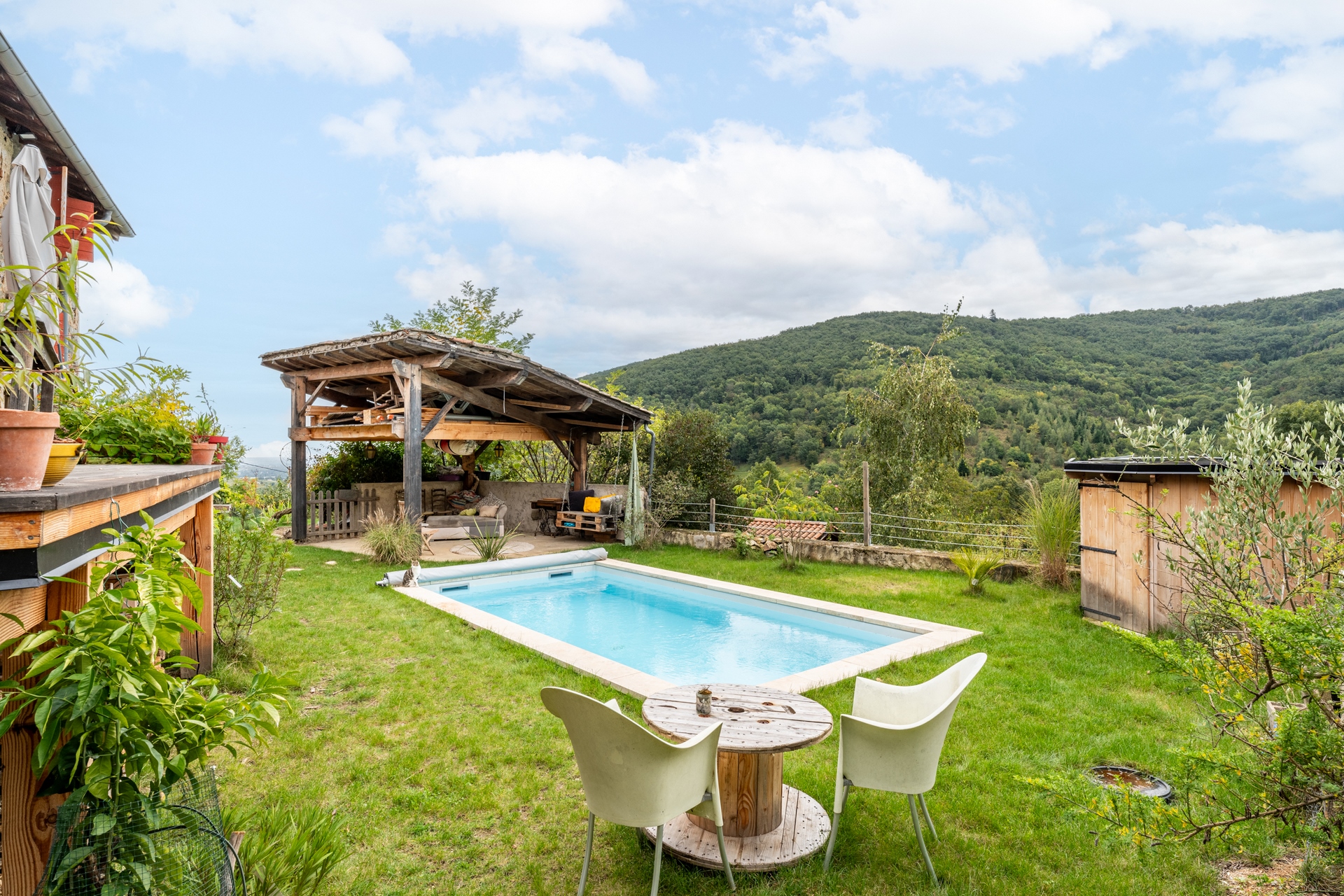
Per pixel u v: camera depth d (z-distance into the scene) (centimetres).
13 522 156
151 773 215
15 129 681
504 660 645
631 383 4025
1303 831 295
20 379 297
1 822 203
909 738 318
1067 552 970
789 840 348
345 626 751
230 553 620
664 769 286
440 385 1376
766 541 1302
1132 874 326
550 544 1529
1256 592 346
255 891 273
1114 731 491
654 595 1099
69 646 190
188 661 239
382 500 1638
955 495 1748
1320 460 363
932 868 320
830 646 810
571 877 324
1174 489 707
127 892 197
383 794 394
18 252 637
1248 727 320
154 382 682
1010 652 684
